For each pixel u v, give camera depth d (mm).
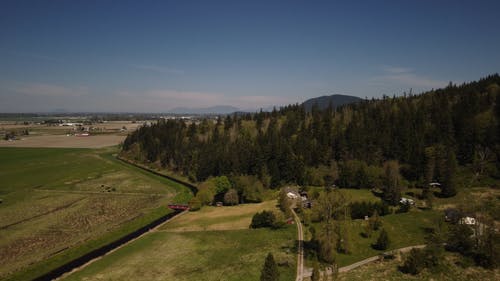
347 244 60062
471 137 111125
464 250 54781
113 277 56688
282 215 84875
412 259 50781
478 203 71188
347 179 110250
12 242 76000
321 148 131250
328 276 51938
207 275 55500
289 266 56156
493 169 97188
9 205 106188
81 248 69000
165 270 58594
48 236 79688
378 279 49312
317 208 78500
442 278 48031
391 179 90062
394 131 130875
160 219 93125
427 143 119188
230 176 123812
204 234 76812
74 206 105938
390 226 70312
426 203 82250
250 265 58156
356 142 129000
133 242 73750
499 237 51844
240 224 83000
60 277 57531
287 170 123250
